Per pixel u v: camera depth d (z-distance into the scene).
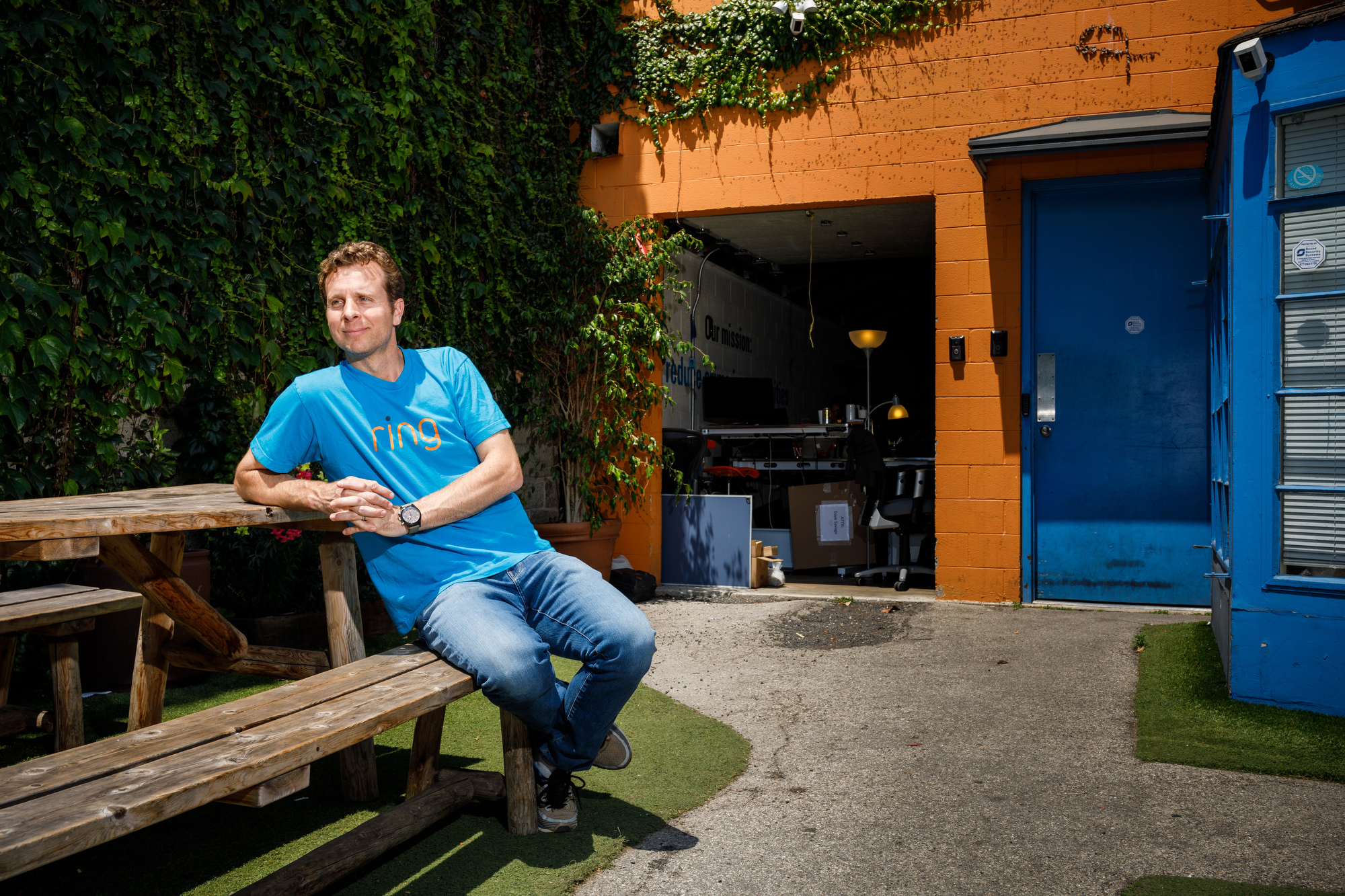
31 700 3.74
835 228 8.40
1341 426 3.21
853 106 6.25
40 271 3.67
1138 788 2.71
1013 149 5.27
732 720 3.54
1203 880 2.12
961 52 5.99
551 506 7.10
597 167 6.89
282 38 4.63
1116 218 5.84
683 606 6.15
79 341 3.84
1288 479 3.32
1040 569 5.98
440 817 2.37
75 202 3.78
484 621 2.18
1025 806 2.61
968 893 2.09
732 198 6.55
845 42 6.22
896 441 10.25
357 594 2.66
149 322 4.07
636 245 6.62
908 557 7.14
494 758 3.01
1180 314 5.72
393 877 2.15
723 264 9.96
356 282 2.35
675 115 6.66
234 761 1.52
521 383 6.54
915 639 4.89
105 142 3.87
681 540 7.11
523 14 6.56
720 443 8.88
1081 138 5.12
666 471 7.59
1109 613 5.50
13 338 3.58
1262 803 2.57
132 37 3.91
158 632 2.49
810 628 5.29
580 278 6.71
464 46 5.88
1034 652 4.47
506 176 6.37
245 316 4.54
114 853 2.28
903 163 6.13
